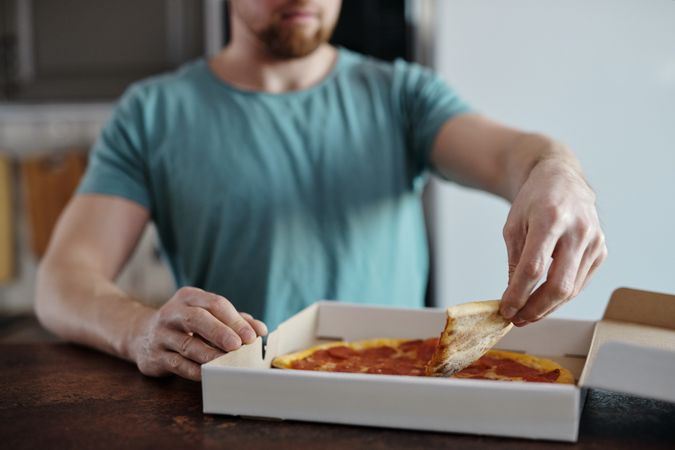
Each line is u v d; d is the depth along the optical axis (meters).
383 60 2.03
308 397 0.66
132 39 2.24
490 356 0.87
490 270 2.00
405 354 0.89
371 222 1.34
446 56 1.98
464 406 0.63
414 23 2.02
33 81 2.29
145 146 1.34
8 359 0.93
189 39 2.22
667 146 1.90
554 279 0.72
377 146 1.37
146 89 1.38
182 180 1.33
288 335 0.89
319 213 1.33
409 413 0.64
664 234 1.92
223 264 1.31
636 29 1.89
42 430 0.66
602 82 1.92
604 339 0.78
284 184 1.32
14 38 2.27
